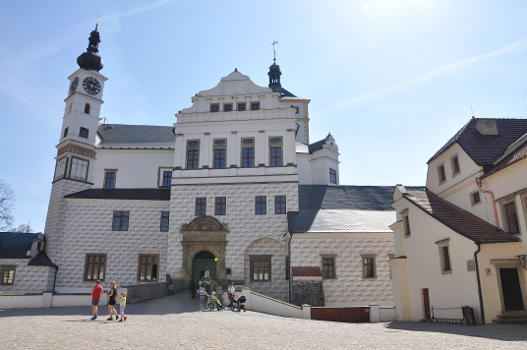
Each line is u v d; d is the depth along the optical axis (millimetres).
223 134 43625
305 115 69125
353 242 36031
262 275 38906
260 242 39938
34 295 28797
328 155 54000
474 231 22062
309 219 38562
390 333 17328
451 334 16297
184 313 24875
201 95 45250
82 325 17734
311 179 53719
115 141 52062
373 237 36156
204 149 43344
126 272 43094
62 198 45031
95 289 20828
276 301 28547
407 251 27953
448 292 22750
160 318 21641
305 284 33844
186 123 44000
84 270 42938
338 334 16953
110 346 12570
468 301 20906
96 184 48812
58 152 49000
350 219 38719
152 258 43688
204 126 43969
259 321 21781
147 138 53469
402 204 29062
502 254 20453
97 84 51750
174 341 13836
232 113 44094
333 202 42344
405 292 27344
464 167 26312
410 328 19953
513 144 24359
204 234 40094
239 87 45500
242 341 14219
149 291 33000
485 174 23875
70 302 29688
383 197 43906
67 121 49500
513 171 21500
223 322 20344
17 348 12039
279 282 38375
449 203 27781
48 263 42000
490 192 23469
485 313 19734
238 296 29797
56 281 42375
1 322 18625
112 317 20922
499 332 16203
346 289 35000
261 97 44781
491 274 20141
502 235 21531
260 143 43031
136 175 49406
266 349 12695
